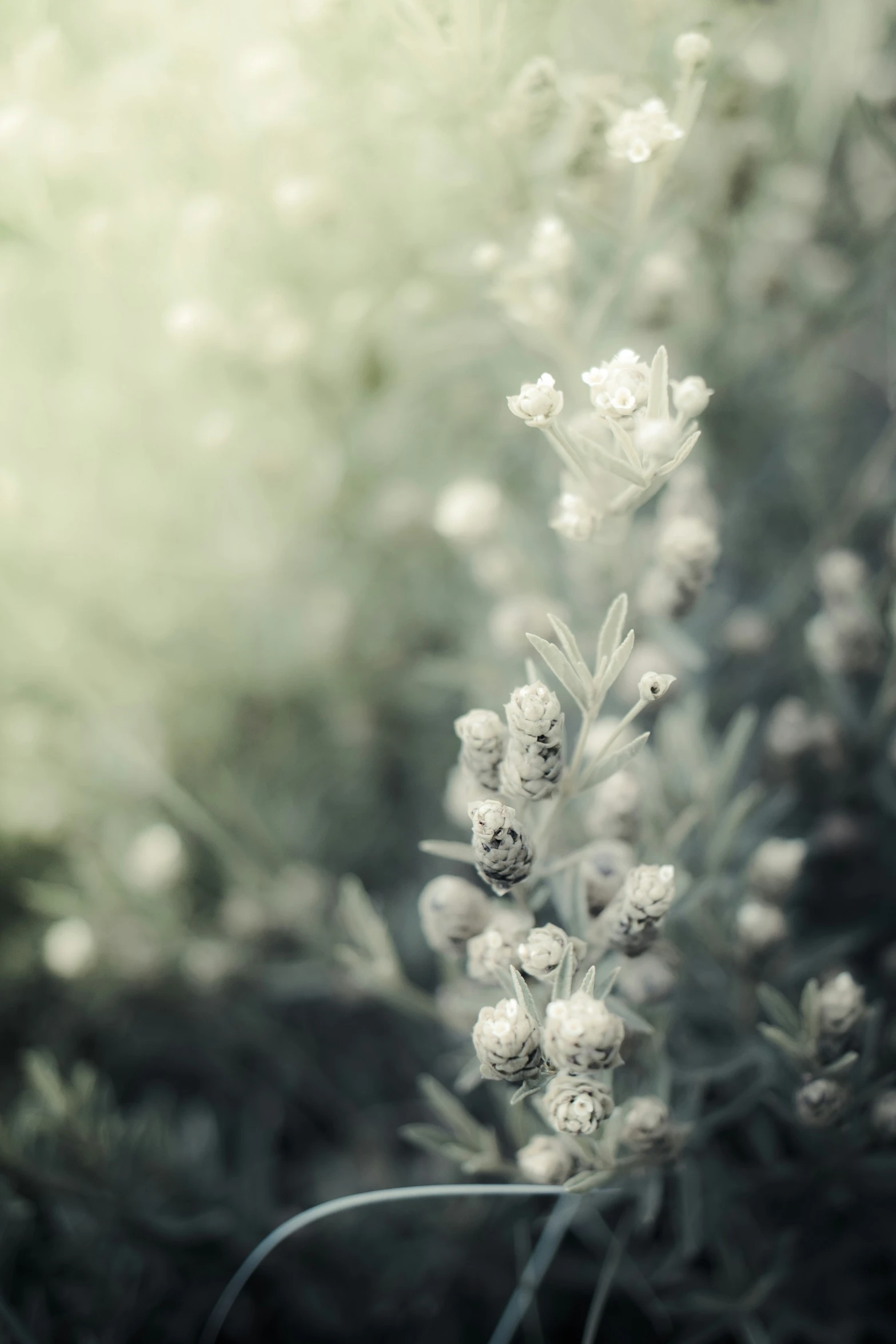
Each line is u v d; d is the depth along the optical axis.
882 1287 0.33
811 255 0.38
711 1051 0.31
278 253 0.35
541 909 0.31
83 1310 0.34
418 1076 0.40
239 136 0.34
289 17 0.32
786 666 0.37
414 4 0.29
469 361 0.37
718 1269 0.32
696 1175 0.30
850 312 0.37
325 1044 0.40
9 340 0.35
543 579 0.36
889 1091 0.29
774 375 0.38
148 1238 0.33
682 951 0.31
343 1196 0.36
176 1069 0.41
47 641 0.38
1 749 0.37
